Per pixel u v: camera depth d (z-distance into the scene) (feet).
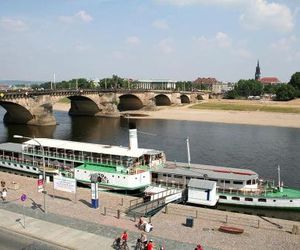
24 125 491.31
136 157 199.52
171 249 112.88
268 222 138.72
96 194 150.92
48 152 227.40
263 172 264.11
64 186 160.04
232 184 185.06
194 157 309.22
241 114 646.74
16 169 238.89
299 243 119.03
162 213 145.79
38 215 140.77
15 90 471.62
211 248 114.01
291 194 183.01
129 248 112.88
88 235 122.62
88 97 596.29
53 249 112.37
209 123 549.95
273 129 492.95
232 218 142.00
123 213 145.38
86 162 212.23
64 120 572.10
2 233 123.34
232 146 362.53
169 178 196.13
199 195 175.22
